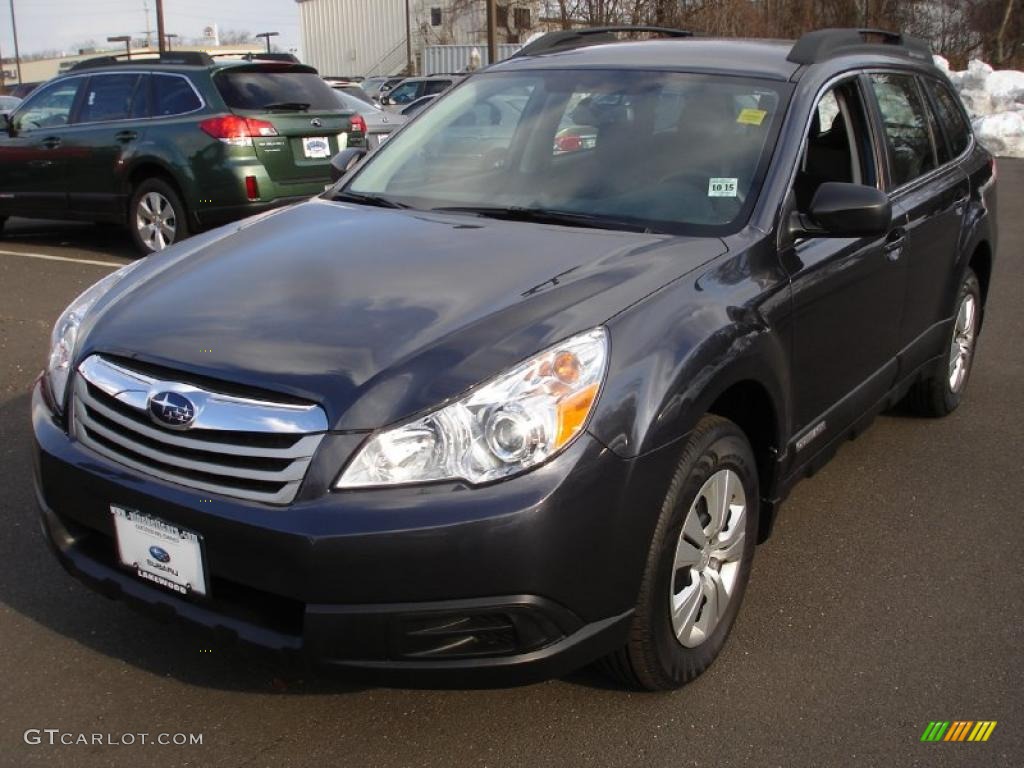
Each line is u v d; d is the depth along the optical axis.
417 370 2.34
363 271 2.86
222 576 2.36
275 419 2.32
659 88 3.67
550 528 2.26
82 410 2.66
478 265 2.85
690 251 2.95
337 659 2.28
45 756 2.51
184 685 2.81
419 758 2.54
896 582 3.51
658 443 2.44
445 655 2.30
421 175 3.78
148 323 2.69
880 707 2.79
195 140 8.32
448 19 43.31
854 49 4.06
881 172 3.97
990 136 19.28
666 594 2.59
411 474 2.24
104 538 2.72
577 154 3.57
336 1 52.19
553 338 2.41
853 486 4.34
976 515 4.07
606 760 2.55
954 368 5.14
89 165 8.88
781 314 2.99
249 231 3.38
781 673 2.95
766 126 3.41
